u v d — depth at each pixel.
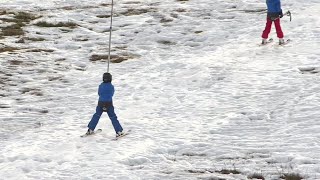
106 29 76.12
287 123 37.88
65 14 85.12
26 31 75.50
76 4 93.62
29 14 85.94
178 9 84.06
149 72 55.34
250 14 75.81
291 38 60.00
